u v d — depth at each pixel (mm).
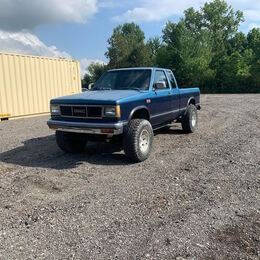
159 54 61312
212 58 58938
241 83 53812
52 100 7973
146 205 5250
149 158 8055
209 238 4258
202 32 60469
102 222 4688
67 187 6090
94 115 7426
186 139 10258
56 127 7816
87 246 4078
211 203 5332
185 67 57438
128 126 7520
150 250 3979
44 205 5277
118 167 7332
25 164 7691
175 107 9977
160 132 11477
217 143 9625
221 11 67938
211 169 7121
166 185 6148
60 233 4395
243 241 4203
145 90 8500
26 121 15797
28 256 3881
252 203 5344
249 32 68375
